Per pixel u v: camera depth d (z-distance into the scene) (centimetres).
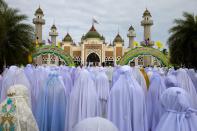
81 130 258
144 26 5997
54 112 654
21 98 408
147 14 5944
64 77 977
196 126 380
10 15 2672
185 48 2839
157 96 686
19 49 2680
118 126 561
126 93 566
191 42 2761
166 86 732
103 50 6406
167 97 401
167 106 403
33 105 809
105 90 751
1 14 2353
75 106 612
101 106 742
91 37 6469
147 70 1493
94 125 259
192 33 2802
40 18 5938
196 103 755
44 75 883
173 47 2914
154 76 723
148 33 5959
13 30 2653
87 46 6397
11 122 393
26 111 402
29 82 889
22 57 2770
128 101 564
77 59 6544
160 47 3938
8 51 2628
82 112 605
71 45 6556
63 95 671
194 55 2800
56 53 3456
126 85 570
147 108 699
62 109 665
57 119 658
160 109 621
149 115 692
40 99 661
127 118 561
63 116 666
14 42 2645
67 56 3484
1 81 920
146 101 708
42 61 5394
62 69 1290
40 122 647
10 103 400
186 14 2848
